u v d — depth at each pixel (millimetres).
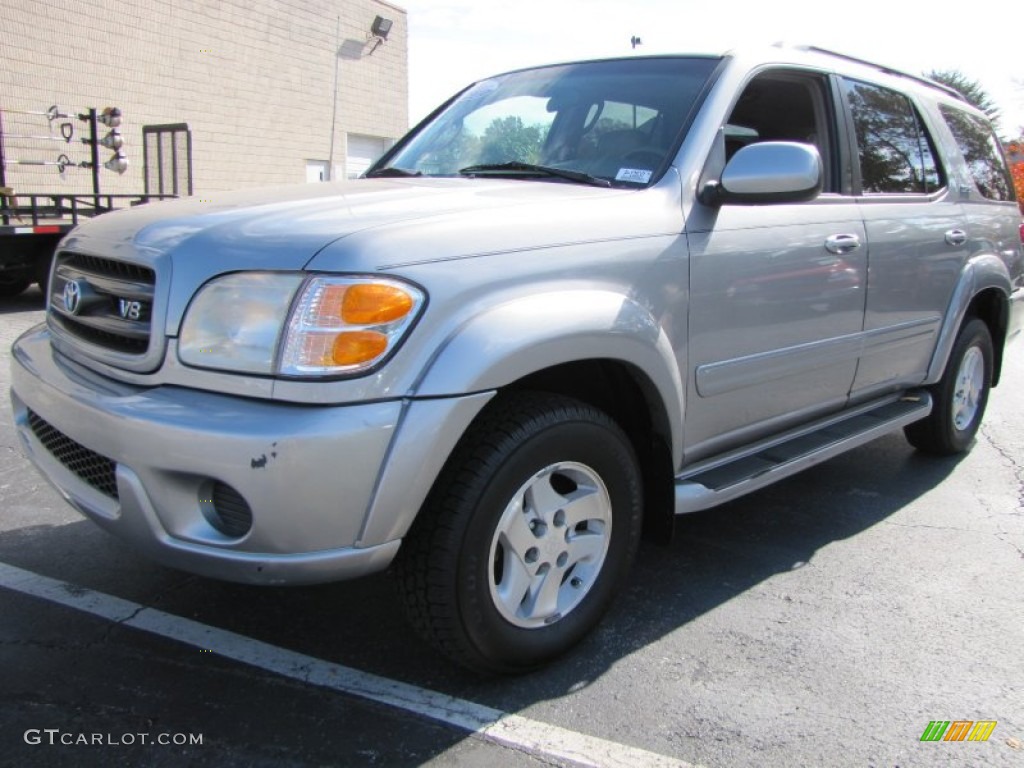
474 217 2416
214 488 2213
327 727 2385
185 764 2215
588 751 2322
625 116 3264
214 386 2213
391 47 20938
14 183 13359
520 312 2330
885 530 3961
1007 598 3291
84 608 3002
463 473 2314
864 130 3922
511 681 2645
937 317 4348
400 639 2855
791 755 2332
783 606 3193
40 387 2619
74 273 2766
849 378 3814
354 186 3027
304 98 18625
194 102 16172
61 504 3938
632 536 2836
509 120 3617
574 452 2549
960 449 5074
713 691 2625
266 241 2268
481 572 2371
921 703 2588
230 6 16609
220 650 2758
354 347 2111
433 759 2270
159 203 2955
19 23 13188
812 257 3352
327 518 2115
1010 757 2342
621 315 2568
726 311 3010
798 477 4699
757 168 2820
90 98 14320
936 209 4285
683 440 2977
